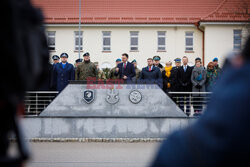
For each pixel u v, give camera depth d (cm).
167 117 1341
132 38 4306
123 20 4284
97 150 1068
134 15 4403
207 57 4122
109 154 983
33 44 153
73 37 4300
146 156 945
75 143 1264
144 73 1398
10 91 146
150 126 1343
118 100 1369
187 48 4278
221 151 126
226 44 4103
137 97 1366
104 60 4297
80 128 1348
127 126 1345
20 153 151
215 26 4109
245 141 124
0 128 150
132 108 1367
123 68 1414
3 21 142
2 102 147
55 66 1435
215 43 4112
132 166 803
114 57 4297
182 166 131
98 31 4300
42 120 1351
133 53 4284
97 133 1345
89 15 4416
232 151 125
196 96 1379
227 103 130
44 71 166
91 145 1202
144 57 4284
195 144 131
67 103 1372
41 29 161
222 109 130
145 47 4284
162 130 1341
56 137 1345
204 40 4175
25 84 149
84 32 4300
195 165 129
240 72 136
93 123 1347
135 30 4284
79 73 1426
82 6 4494
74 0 4531
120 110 1368
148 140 1320
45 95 1433
